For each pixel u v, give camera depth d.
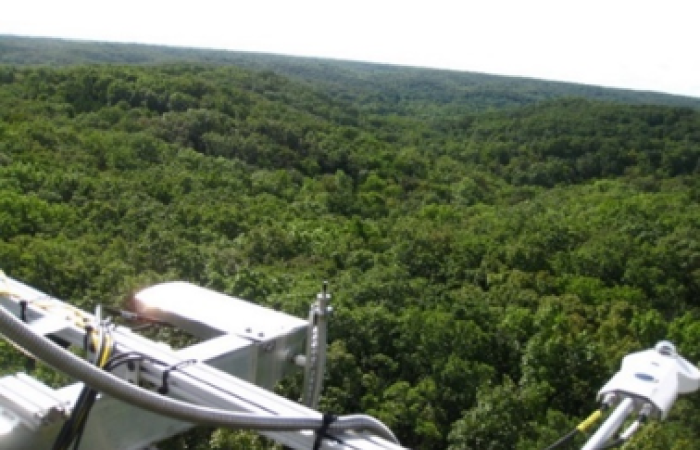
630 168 80.94
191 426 2.73
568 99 129.12
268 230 32.69
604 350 21.75
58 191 34.41
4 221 26.84
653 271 34.34
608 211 49.34
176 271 25.25
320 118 89.25
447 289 29.48
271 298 21.88
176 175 44.53
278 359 3.12
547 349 20.64
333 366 18.05
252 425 2.26
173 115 62.19
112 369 2.68
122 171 44.03
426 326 21.05
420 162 71.44
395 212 51.66
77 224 29.58
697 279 35.25
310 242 33.81
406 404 17.66
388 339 20.84
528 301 28.11
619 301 28.28
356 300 24.36
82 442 2.37
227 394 2.54
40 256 22.25
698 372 2.77
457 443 16.44
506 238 38.88
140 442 2.55
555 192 64.75
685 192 60.12
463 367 19.03
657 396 2.49
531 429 17.09
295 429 2.34
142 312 3.37
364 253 32.75
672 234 41.19
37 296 3.22
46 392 2.46
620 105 117.00
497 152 86.88
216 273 24.81
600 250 35.91
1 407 2.42
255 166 58.94
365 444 2.36
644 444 14.72
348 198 52.47
